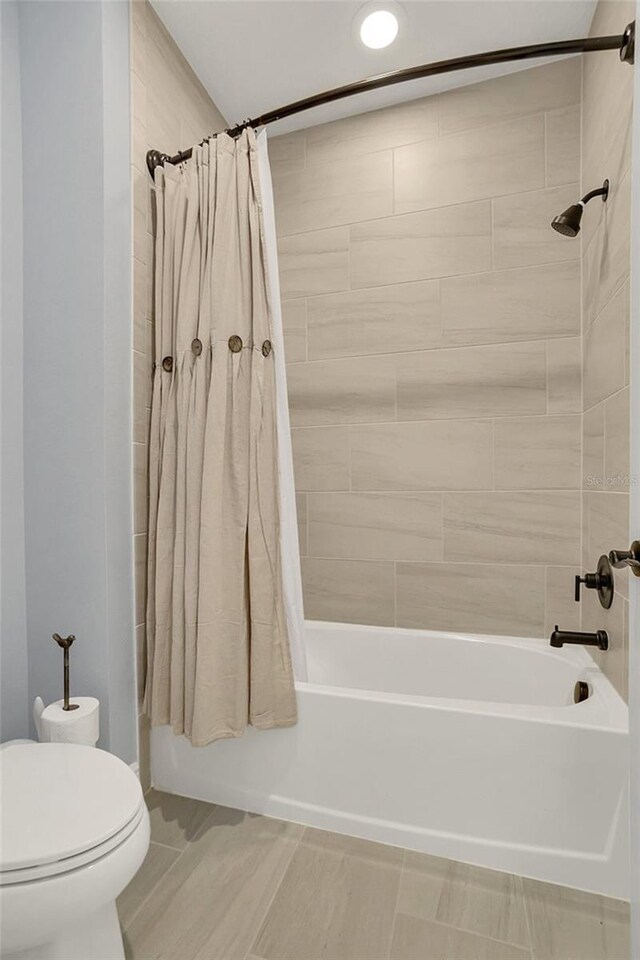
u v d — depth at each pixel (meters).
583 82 1.88
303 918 1.17
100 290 1.51
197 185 1.58
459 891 1.26
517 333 1.98
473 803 1.35
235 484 1.49
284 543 1.56
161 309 1.65
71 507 1.55
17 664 1.57
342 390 2.21
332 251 2.22
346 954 1.09
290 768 1.52
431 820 1.38
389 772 1.42
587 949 1.10
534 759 1.30
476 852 1.34
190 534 1.51
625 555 0.84
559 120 1.93
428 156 2.09
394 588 2.14
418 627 2.11
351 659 2.11
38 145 1.58
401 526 2.13
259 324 1.52
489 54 1.36
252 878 1.29
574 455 1.92
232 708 1.47
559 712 1.33
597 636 1.53
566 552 1.93
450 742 1.37
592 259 1.74
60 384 1.56
